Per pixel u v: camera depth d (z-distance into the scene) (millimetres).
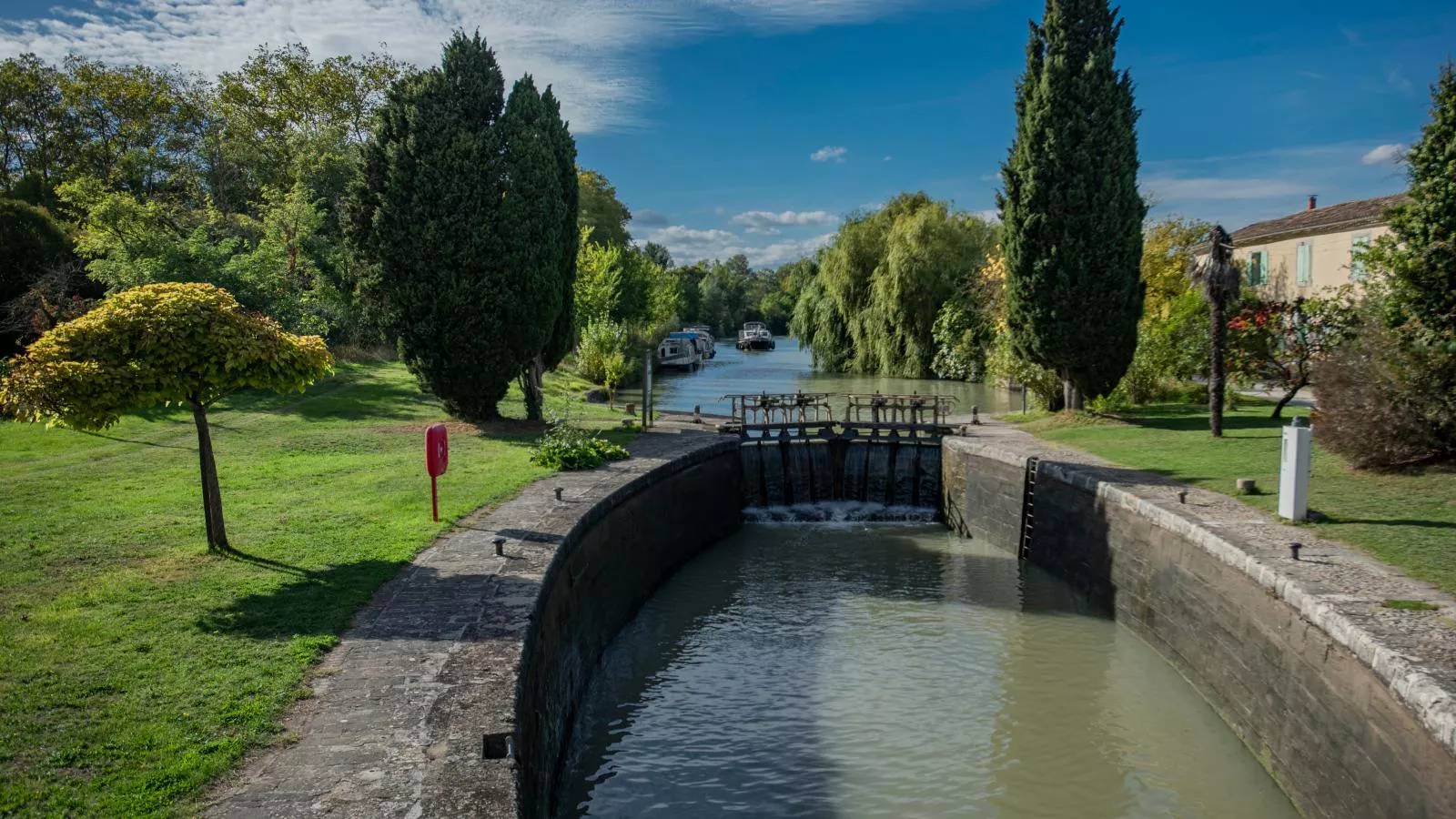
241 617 7395
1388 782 6152
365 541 9820
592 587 11164
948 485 18781
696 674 10859
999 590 14008
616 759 8820
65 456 14781
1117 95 18812
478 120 18500
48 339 8227
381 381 25359
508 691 6055
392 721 5617
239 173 40562
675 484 15578
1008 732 9305
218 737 5359
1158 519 11102
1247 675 8727
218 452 15703
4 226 23312
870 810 7906
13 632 7004
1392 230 13141
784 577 14922
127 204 24953
